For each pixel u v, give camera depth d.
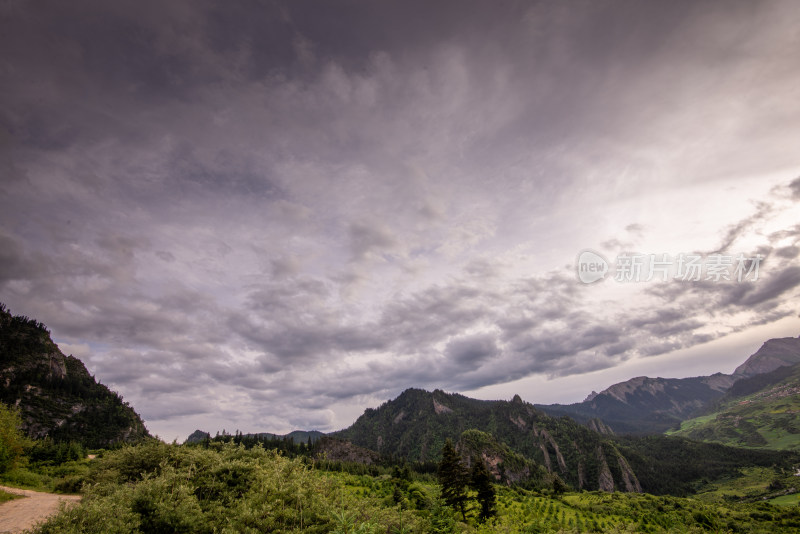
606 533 52.03
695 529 74.56
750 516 83.94
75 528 13.63
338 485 22.17
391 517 20.50
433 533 25.34
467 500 60.03
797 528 74.69
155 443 25.00
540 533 56.84
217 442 25.31
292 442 164.75
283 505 18.48
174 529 15.74
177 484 18.34
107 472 23.31
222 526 16.48
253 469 21.59
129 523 14.72
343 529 15.25
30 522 21.52
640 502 104.12
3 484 33.94
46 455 70.88
